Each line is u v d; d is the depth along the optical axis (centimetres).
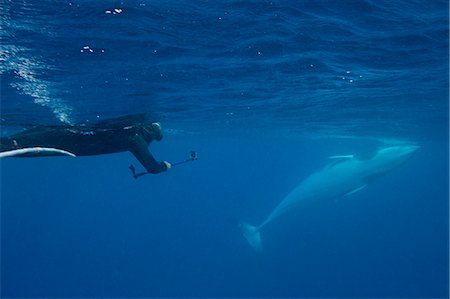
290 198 2297
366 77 1415
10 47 909
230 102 1789
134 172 805
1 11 740
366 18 901
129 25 834
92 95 1338
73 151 812
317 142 4369
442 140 3841
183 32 902
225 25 886
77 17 778
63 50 940
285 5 821
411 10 865
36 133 785
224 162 8875
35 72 1077
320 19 894
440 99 1861
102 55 986
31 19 773
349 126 2877
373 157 2144
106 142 810
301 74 1342
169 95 1480
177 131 3112
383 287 5488
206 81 1338
